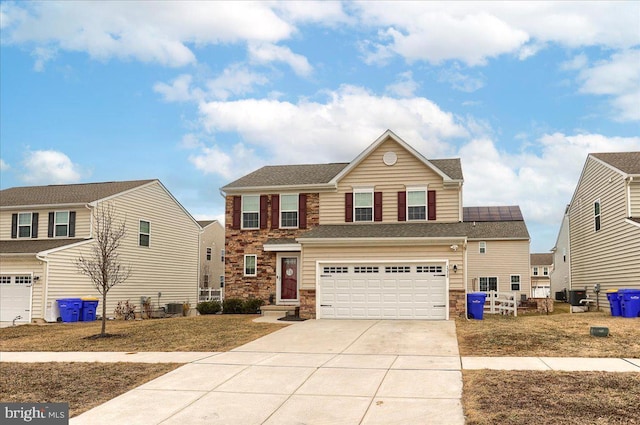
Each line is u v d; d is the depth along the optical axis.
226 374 12.29
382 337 16.67
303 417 9.24
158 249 34.84
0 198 32.41
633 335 15.63
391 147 26.36
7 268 27.16
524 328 17.42
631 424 8.16
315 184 27.09
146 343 16.81
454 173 26.33
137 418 9.50
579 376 10.94
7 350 16.64
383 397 10.16
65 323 25.78
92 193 31.41
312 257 22.56
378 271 22.05
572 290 30.19
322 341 16.28
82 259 26.08
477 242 44.09
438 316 21.38
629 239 23.36
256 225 28.22
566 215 40.56
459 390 10.38
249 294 27.83
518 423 8.37
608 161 26.69
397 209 25.92
